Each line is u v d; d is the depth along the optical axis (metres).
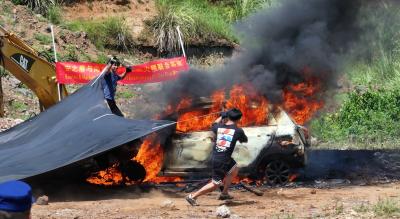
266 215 8.38
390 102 19.39
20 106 17.97
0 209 2.64
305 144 11.38
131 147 10.83
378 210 8.52
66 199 10.09
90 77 13.13
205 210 8.88
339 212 8.51
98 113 10.48
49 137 10.30
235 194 10.41
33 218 8.15
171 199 10.06
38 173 9.34
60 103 10.99
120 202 9.66
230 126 9.38
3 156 9.99
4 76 18.98
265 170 11.20
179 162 10.91
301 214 8.44
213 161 9.34
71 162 9.48
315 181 11.69
